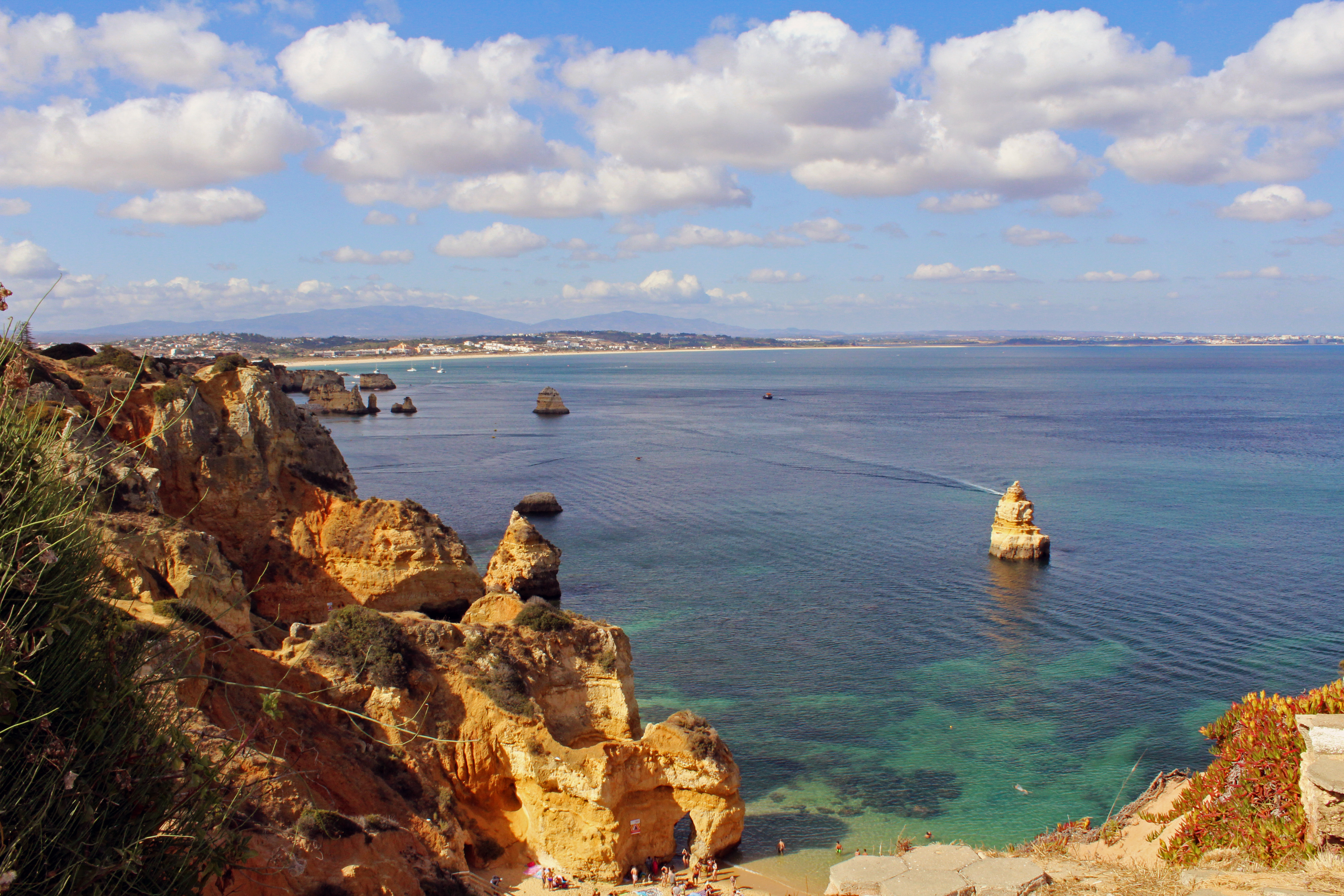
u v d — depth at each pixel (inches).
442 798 1398.9
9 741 374.9
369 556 2637.8
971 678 2406.5
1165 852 906.1
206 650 1203.9
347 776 1290.6
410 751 1414.9
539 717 1492.4
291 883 933.8
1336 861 712.4
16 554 375.2
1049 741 2046.0
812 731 2102.6
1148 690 2324.1
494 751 1488.7
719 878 1501.0
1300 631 2751.0
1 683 357.1
